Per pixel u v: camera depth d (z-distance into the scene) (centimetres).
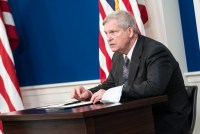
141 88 356
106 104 334
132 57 391
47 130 316
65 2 631
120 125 318
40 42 656
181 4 558
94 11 608
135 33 394
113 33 387
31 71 670
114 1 552
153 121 354
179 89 398
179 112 390
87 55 621
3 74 598
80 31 624
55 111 320
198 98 540
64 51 639
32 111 348
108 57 548
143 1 547
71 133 301
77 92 381
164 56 379
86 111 289
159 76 363
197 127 536
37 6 652
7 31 624
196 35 549
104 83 435
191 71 559
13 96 595
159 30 546
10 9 664
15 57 673
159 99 351
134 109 332
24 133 332
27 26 662
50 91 652
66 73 641
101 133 302
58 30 640
